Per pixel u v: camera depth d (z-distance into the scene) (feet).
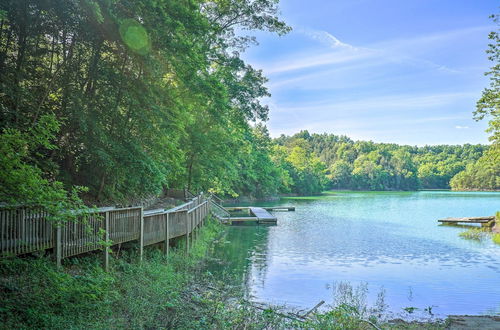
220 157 95.40
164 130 48.52
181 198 85.20
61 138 39.99
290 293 37.22
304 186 288.10
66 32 37.29
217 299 31.27
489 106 78.23
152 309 25.31
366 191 388.78
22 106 34.14
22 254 24.62
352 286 40.57
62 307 21.25
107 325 21.44
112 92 41.47
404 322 30.19
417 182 417.08
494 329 28.48
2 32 33.50
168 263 38.68
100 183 44.75
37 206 22.59
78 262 28.35
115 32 36.96
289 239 72.90
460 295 37.91
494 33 73.87
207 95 54.54
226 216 105.09
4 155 18.19
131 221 34.01
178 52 43.09
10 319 18.24
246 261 51.49
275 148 295.28
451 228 92.99
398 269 49.06
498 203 194.29
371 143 519.60
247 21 67.05
